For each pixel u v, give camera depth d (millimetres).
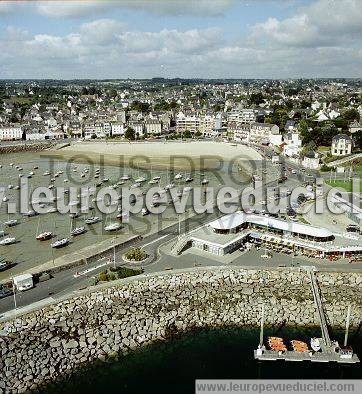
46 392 90562
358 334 110312
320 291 122500
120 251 145375
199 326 112750
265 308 117875
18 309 107062
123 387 91688
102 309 111750
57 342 101750
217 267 129250
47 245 164625
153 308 115188
